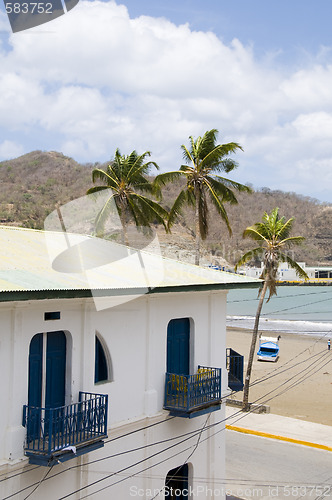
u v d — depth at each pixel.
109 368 12.78
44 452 10.31
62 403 11.76
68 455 10.65
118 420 12.79
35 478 10.91
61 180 129.75
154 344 13.90
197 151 32.28
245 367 47.28
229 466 22.17
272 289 33.31
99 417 11.44
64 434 10.92
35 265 12.02
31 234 14.21
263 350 51.34
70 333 11.77
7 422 10.35
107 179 33.19
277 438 26.33
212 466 15.60
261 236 33.34
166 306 14.28
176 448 14.46
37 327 11.00
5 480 10.28
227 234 147.88
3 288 9.68
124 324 13.05
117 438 12.74
